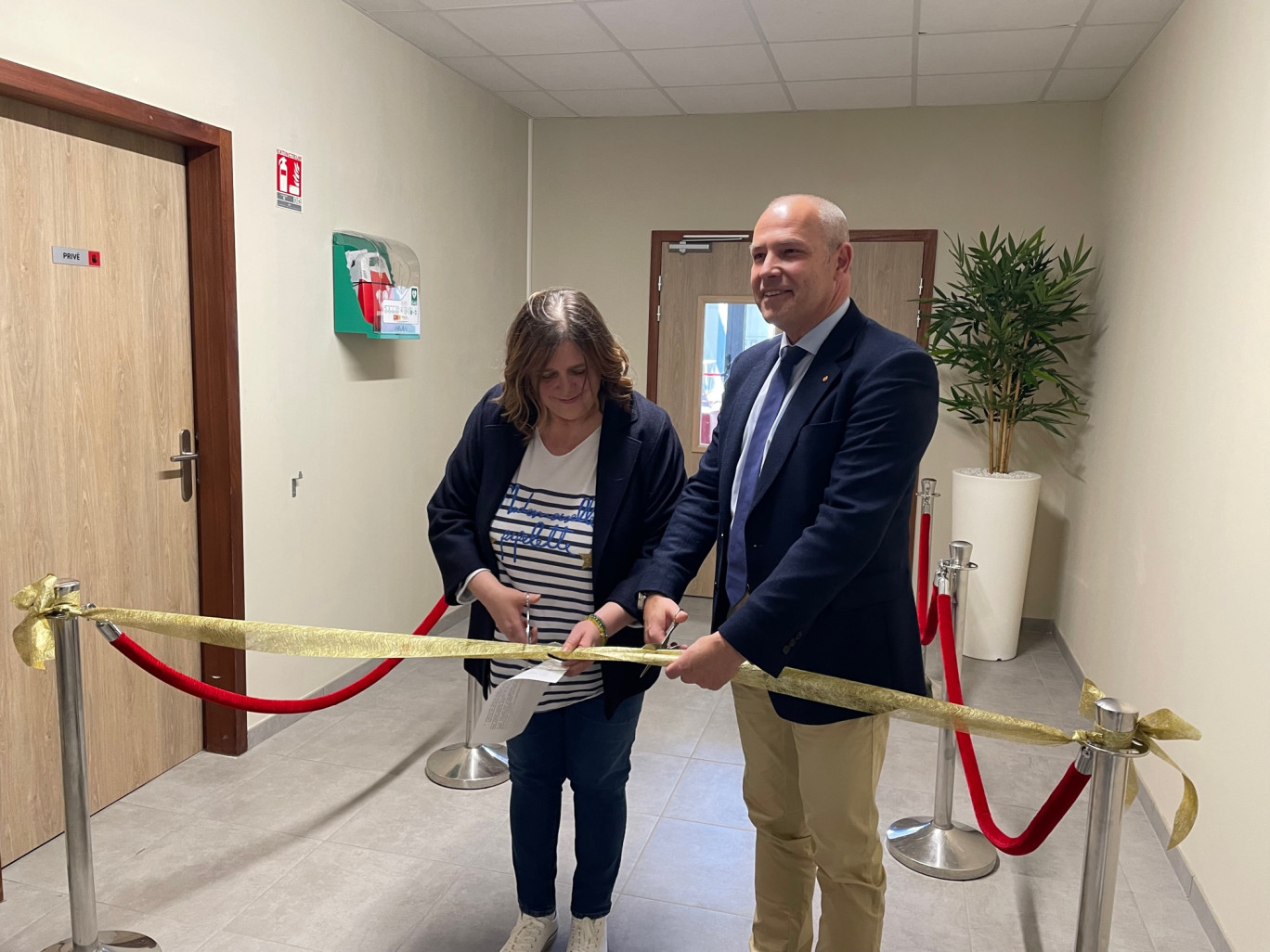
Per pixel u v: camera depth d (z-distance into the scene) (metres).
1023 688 3.77
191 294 2.74
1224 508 2.23
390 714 3.29
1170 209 2.93
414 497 3.96
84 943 1.89
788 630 1.39
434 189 3.96
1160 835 2.56
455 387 4.26
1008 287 4.03
